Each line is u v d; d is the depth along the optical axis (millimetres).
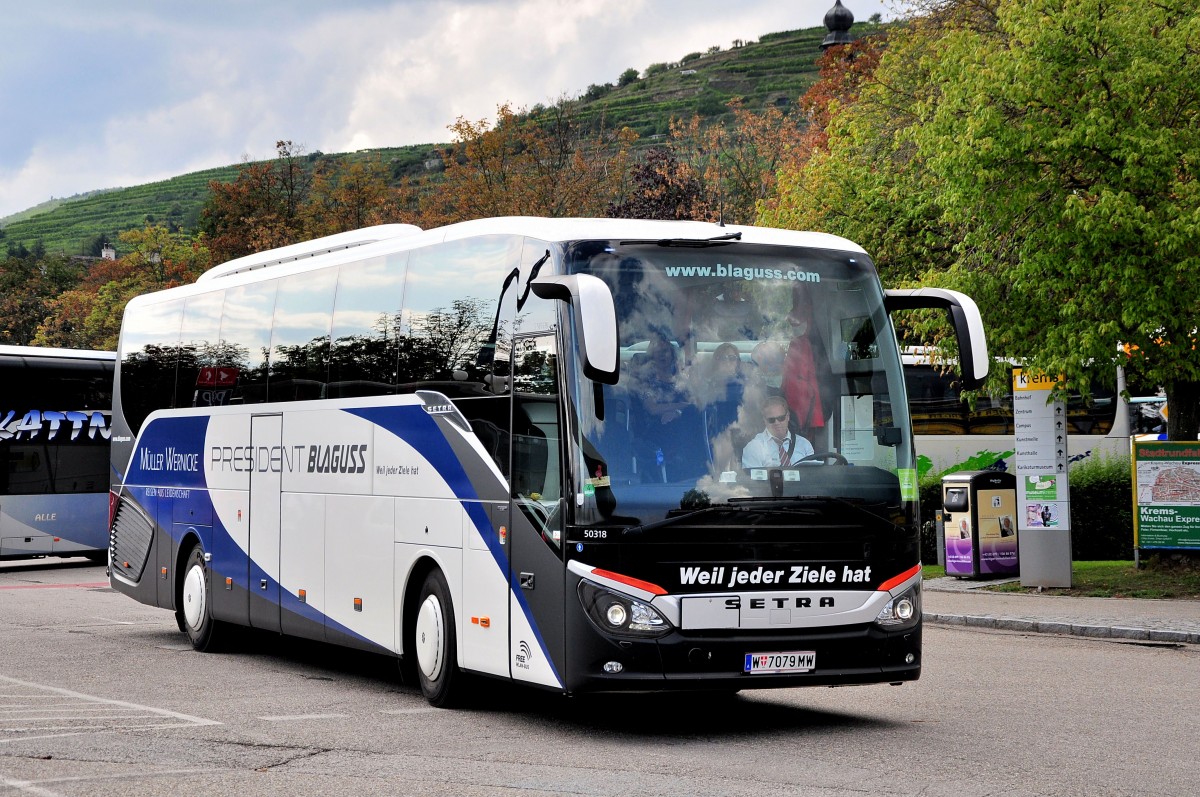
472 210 66812
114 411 18766
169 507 16906
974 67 19438
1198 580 19984
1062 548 20469
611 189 64750
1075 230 18484
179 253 93188
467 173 68250
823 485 9883
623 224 10484
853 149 30344
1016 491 21547
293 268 14539
